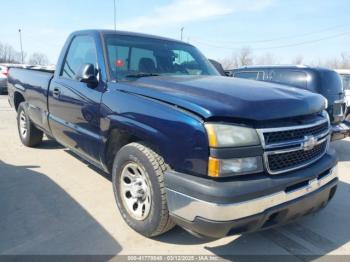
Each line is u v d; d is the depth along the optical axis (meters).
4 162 5.15
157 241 3.02
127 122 3.02
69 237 3.05
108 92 3.37
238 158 2.42
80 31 4.34
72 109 4.00
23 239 2.99
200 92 2.80
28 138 5.82
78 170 4.84
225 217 2.35
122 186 3.24
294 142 2.66
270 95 2.81
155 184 2.77
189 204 2.47
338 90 6.53
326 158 3.09
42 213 3.49
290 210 2.65
